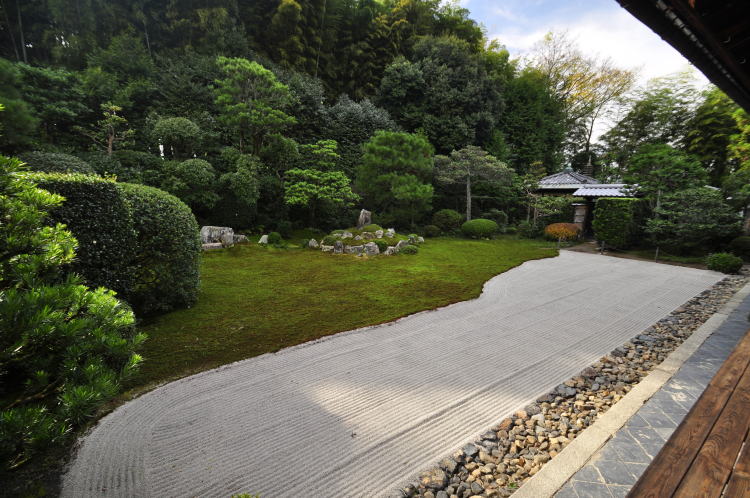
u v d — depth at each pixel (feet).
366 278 24.26
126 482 6.77
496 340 14.02
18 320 4.18
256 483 6.81
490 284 23.41
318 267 27.43
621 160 67.56
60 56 41.60
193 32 49.75
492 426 8.66
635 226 37.40
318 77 61.67
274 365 11.73
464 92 60.85
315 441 8.02
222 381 10.64
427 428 8.55
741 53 7.77
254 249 33.27
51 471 6.98
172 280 16.06
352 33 65.72
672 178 35.29
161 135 36.42
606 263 31.73
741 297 19.49
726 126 46.80
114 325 5.23
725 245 33.14
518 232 52.95
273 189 42.52
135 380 10.56
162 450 7.68
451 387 10.44
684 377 10.53
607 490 6.31
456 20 77.82
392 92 60.44
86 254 12.00
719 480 3.70
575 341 13.92
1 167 4.99
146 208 14.88
